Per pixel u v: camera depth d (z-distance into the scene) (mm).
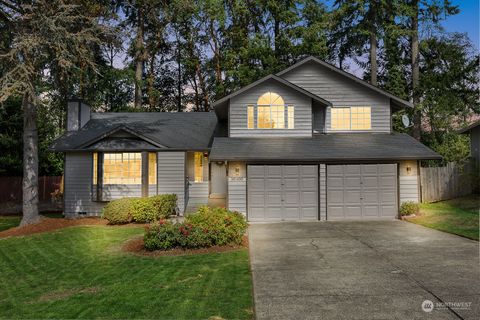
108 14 15680
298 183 15094
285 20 29828
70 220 15633
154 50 32906
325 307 5902
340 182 15125
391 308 5805
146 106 34344
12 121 21656
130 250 10445
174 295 6684
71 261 9633
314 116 18109
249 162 15031
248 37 31094
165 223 10578
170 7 26250
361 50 31969
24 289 7617
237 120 16938
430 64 29734
